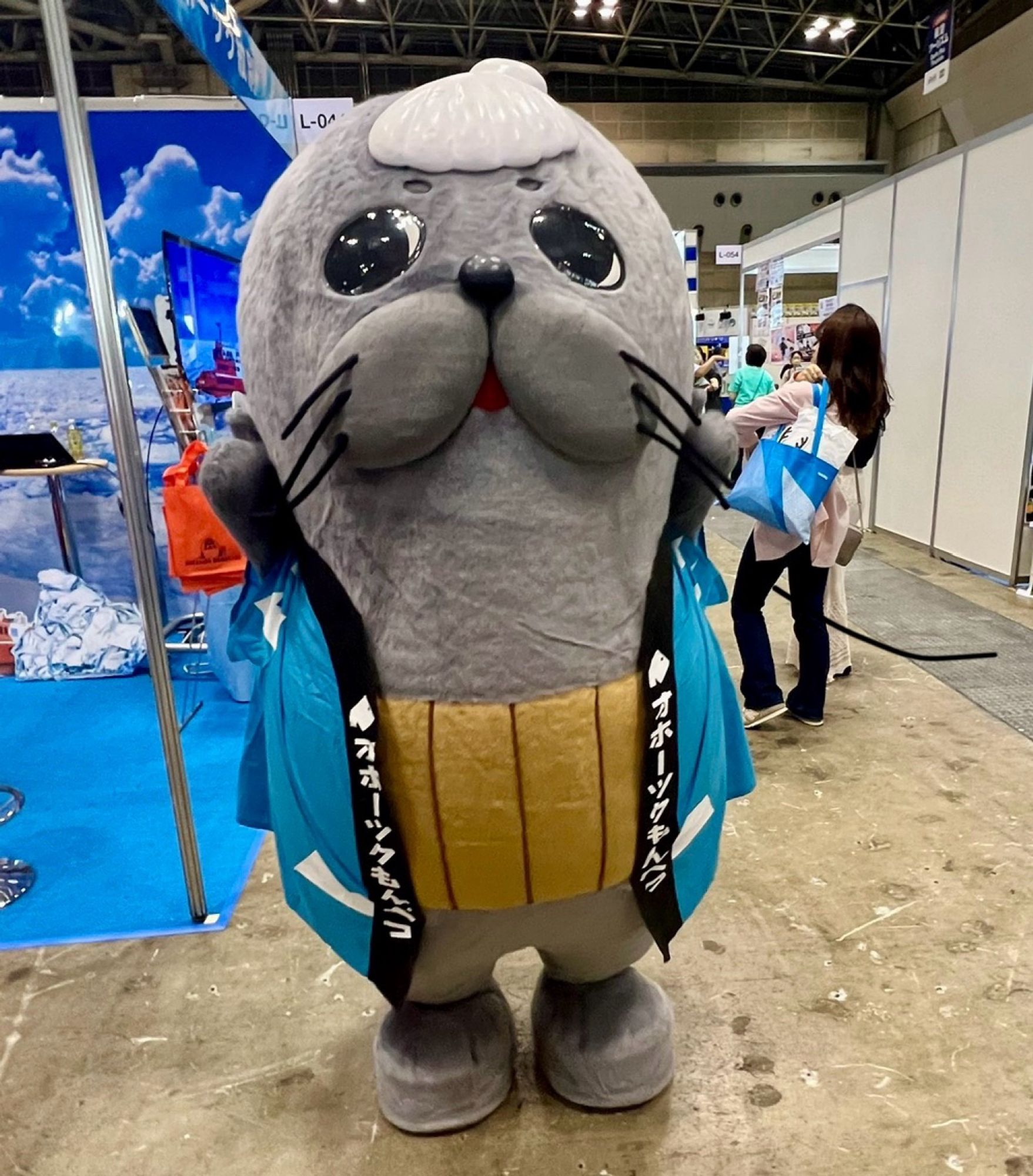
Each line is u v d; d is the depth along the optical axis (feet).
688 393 3.76
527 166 3.20
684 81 42.42
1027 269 15.47
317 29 37.04
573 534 3.31
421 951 4.06
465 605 3.29
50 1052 5.75
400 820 3.56
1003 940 6.59
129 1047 5.77
